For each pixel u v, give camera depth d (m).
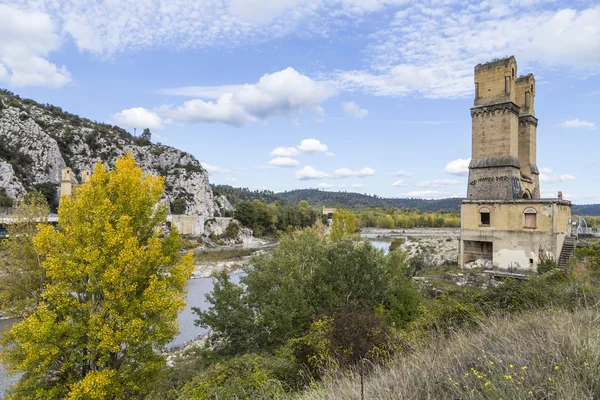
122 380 15.10
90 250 13.87
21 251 20.50
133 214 15.57
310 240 31.16
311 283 22.30
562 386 4.71
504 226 32.25
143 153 146.62
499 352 6.73
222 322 19.89
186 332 33.81
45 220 22.31
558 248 29.83
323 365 12.16
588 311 8.84
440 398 5.74
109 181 15.91
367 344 12.45
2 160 93.00
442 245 43.72
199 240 103.00
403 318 20.66
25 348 13.52
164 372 17.89
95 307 14.57
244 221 130.12
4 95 138.50
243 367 14.22
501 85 33.69
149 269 15.41
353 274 21.73
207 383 13.30
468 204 34.22
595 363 5.18
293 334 18.83
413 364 7.12
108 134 145.88
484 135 34.62
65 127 132.50
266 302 21.52
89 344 13.66
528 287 15.28
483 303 14.63
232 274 63.59
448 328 11.82
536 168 40.12
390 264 24.70
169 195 138.88
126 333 13.48
